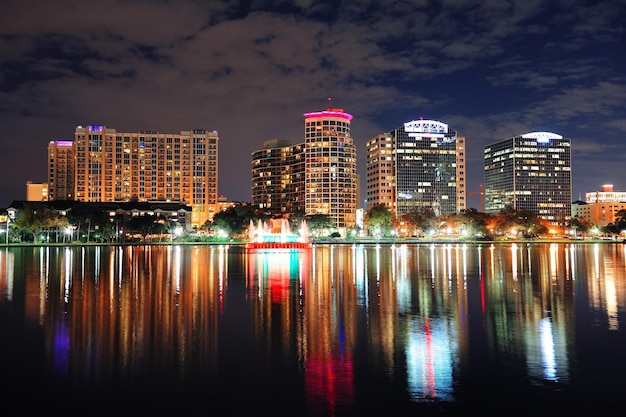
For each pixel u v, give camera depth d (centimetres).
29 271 6356
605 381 1834
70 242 18600
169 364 2042
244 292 4253
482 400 1659
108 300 3769
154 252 12394
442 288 4547
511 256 10469
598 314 3162
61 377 1883
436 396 1697
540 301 3725
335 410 1584
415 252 12725
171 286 4697
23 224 16088
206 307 3444
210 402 1645
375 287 4625
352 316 3091
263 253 12138
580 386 1788
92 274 5956
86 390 1747
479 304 3569
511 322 2897
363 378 1873
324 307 3441
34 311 3269
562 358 2128
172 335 2556
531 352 2227
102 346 2328
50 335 2552
